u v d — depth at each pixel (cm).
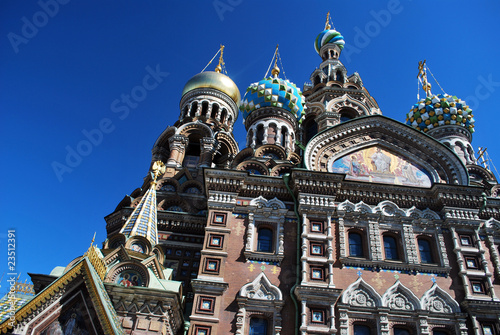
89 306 1677
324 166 2453
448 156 2520
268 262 2059
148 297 1761
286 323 1884
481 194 2288
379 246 2125
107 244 2152
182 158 3384
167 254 2567
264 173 2809
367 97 3791
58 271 1977
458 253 2122
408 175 2470
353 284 1988
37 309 1677
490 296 2006
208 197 2255
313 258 2031
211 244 2089
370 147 2583
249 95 3694
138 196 3042
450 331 1920
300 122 3650
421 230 2209
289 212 2230
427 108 3712
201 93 3969
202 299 1903
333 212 2195
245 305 1903
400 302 1972
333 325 1834
